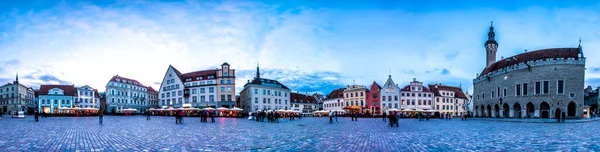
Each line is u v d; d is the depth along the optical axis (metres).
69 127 26.73
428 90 105.88
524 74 63.25
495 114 72.75
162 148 13.41
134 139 16.78
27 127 26.62
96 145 14.25
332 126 30.53
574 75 57.88
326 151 12.90
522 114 63.09
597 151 12.84
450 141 16.22
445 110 109.81
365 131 23.27
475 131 23.31
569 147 14.00
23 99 112.44
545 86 59.56
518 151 12.85
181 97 95.75
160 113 81.44
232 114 72.56
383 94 101.56
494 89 72.94
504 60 76.94
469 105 105.19
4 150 12.71
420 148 13.66
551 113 58.41
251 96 88.56
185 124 33.12
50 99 108.12
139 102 127.62
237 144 14.86
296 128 26.83
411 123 38.62
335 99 114.88
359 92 105.50
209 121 42.50
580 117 57.25
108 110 108.50
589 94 122.75
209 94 91.44
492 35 92.31
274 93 97.62
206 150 12.94
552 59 59.19
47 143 14.89
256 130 23.95
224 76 91.62
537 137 18.41
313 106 125.50
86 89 116.19
